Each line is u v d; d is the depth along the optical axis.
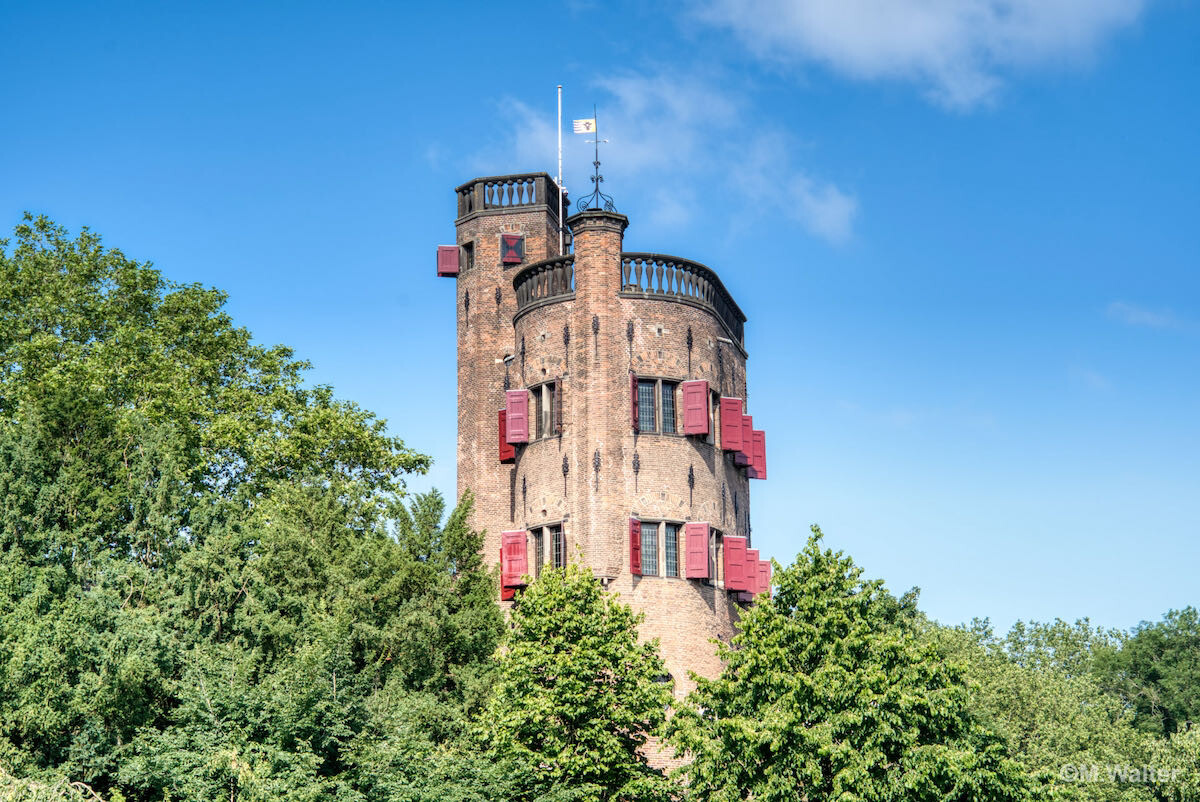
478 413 56.53
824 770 35.41
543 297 51.78
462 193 59.50
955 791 34.94
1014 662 103.38
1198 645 106.12
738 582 50.88
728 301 55.34
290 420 64.06
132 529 45.97
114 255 65.38
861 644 36.56
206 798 33.34
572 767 38.62
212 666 37.78
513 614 42.25
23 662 35.78
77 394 50.47
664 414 50.31
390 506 58.69
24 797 31.73
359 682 39.69
